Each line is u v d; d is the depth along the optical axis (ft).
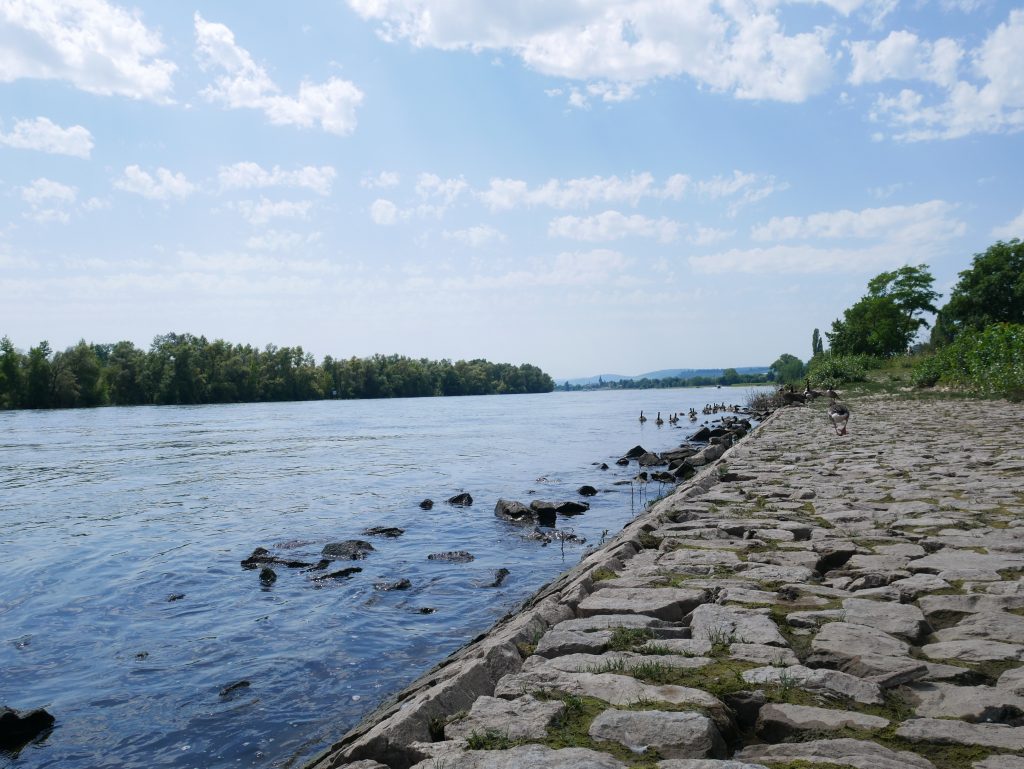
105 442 121.19
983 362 106.83
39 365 272.72
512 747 10.97
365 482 72.28
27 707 23.41
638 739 10.77
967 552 21.44
